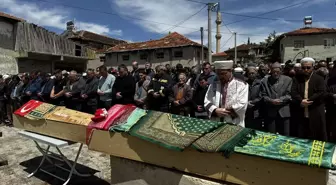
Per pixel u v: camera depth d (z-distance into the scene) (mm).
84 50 23656
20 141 6500
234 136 2590
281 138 2473
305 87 4715
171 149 2688
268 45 38562
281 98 4859
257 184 2395
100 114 3467
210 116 3309
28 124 4391
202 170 2672
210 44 16094
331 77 5285
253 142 2496
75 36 31906
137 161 3143
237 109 3057
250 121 5645
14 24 17969
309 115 4688
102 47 34906
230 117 3154
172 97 5719
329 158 2119
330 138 5250
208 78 5434
